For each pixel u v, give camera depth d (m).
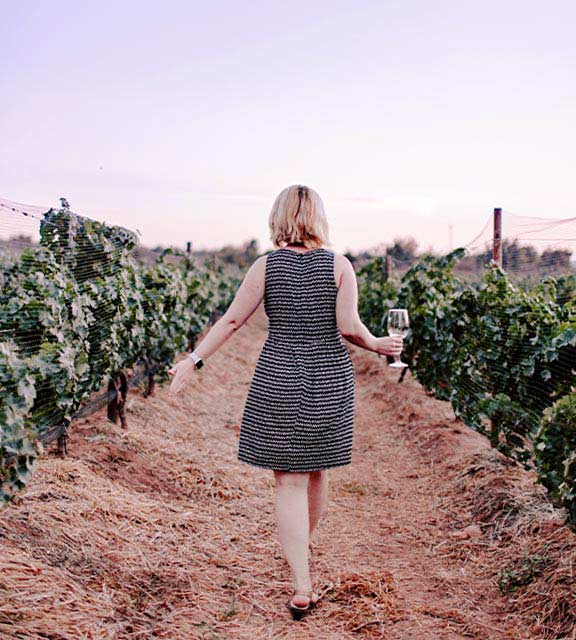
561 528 3.68
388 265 13.11
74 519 3.57
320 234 3.07
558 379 4.24
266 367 2.97
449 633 2.97
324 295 2.97
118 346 5.85
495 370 5.14
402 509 4.78
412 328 8.12
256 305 3.07
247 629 2.95
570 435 3.28
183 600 3.16
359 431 7.41
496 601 3.30
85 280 5.56
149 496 4.46
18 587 2.79
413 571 3.68
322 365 2.95
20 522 3.31
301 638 2.88
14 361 3.17
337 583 3.40
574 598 2.97
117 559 3.35
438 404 7.75
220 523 4.22
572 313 4.54
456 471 5.25
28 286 4.35
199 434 6.94
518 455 4.73
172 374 3.00
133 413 6.82
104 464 4.67
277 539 4.06
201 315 11.39
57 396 4.16
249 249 41.19
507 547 3.79
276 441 2.92
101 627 2.74
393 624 3.04
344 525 4.41
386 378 9.95
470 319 5.84
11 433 3.10
